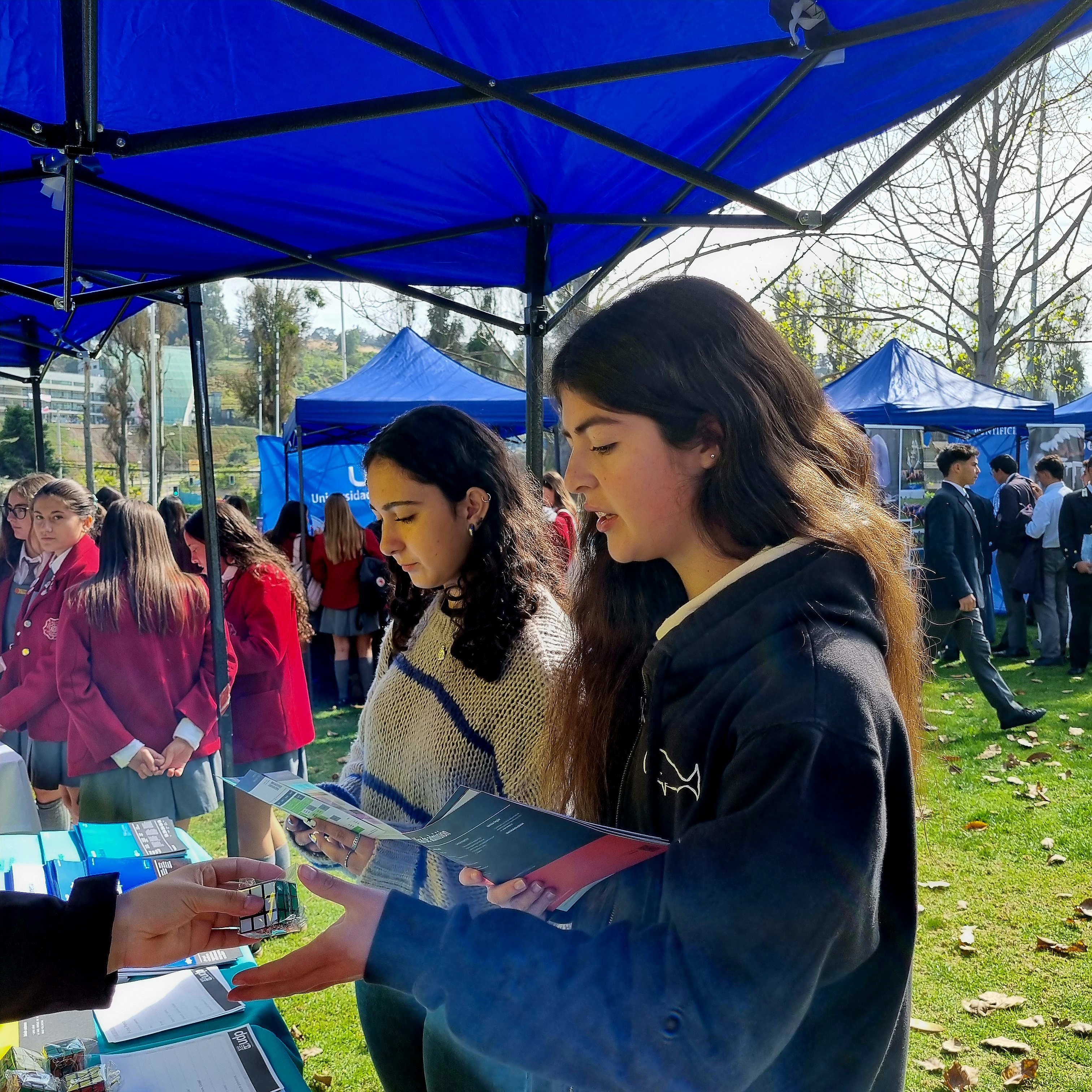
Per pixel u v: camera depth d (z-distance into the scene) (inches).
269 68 79.3
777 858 30.1
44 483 168.2
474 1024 32.8
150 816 125.3
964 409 358.0
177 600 128.1
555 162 101.6
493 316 121.9
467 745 66.5
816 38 65.2
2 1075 51.3
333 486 592.4
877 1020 37.0
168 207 107.0
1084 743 231.3
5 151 92.7
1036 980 129.0
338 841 67.9
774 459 38.0
